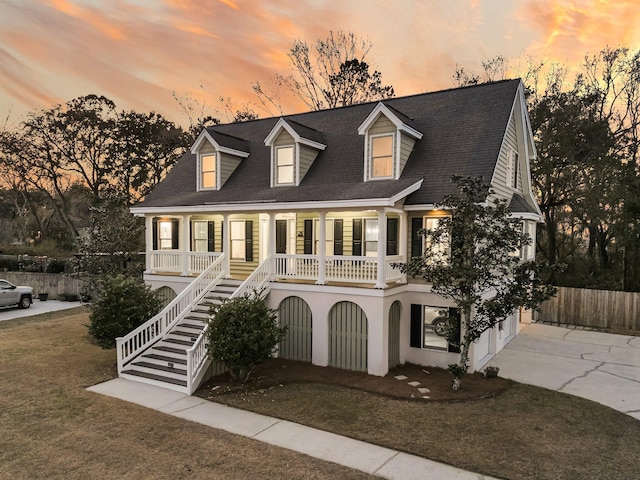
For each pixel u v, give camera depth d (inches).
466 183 430.0
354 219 617.6
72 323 790.5
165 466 290.5
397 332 549.0
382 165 591.5
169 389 454.6
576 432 349.1
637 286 913.5
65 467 288.5
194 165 855.1
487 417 377.4
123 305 543.8
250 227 719.7
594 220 938.1
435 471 286.2
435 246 531.2
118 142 1515.7
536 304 412.8
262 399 424.8
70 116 1422.2
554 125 1019.3
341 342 530.9
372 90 1387.8
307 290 548.7
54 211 1780.3
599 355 601.0
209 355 466.9
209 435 341.4
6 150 1418.6
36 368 518.3
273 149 673.6
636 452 316.5
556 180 1000.2
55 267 1210.0
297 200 553.0
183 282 672.4
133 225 871.7
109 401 416.2
